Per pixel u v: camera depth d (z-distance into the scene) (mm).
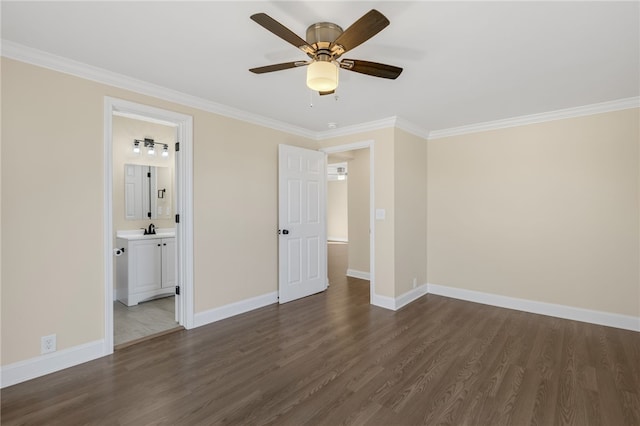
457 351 2721
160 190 4773
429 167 4520
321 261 4598
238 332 3119
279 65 1967
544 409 1953
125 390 2137
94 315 2551
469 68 2461
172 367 2443
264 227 3916
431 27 1907
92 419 1851
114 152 4355
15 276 2189
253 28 1940
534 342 2895
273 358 2598
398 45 2119
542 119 3605
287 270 4082
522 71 2512
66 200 2400
